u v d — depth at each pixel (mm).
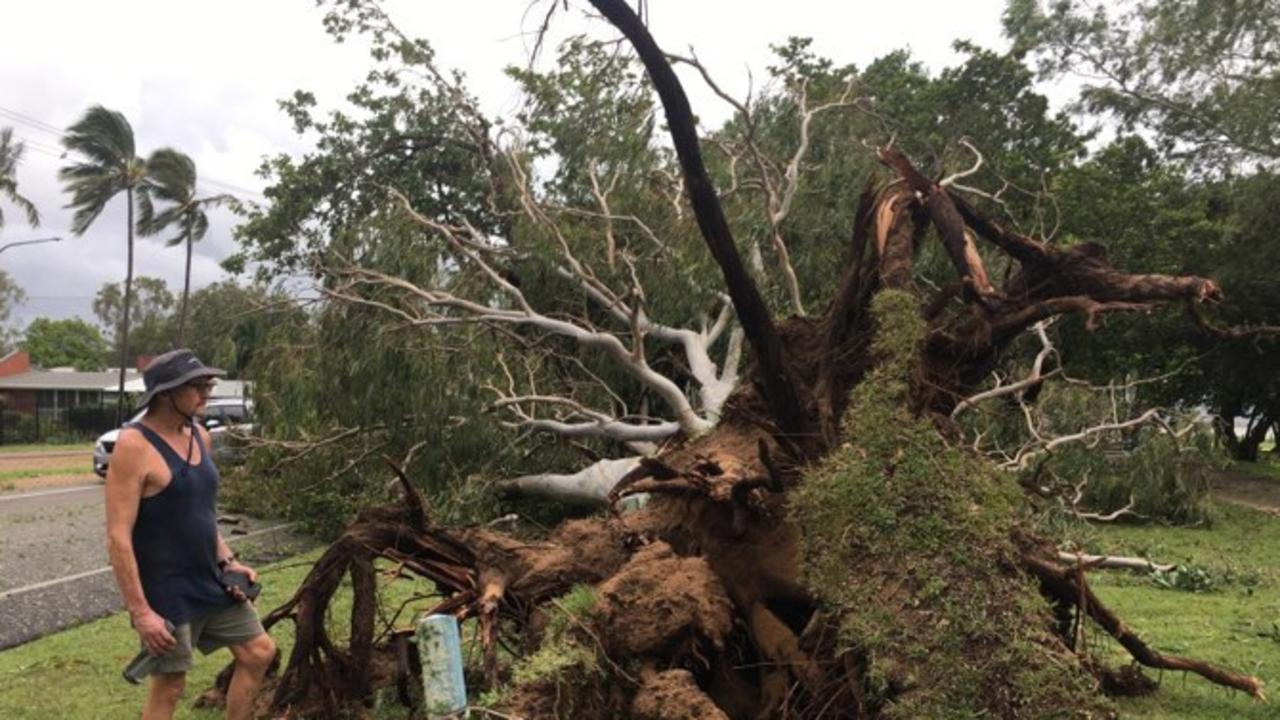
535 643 4223
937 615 3299
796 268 10719
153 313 65438
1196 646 6465
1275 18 19594
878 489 3660
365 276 10188
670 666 3939
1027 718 3053
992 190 17578
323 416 10375
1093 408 12266
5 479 19359
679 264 10078
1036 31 22125
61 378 45219
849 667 3619
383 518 4891
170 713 3766
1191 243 20047
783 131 11891
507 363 10484
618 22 4113
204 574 3791
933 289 7934
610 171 10984
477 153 15477
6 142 29453
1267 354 22016
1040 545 4445
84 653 6207
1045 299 4746
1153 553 10719
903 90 20641
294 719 4668
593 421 10375
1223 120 19625
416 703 4930
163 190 32281
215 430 14703
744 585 4309
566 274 10188
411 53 13938
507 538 4879
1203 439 13742
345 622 6371
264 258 16797
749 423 5059
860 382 4383
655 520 4789
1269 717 4965
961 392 4801
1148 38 21219
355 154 16359
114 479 3562
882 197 4977
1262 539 12359
